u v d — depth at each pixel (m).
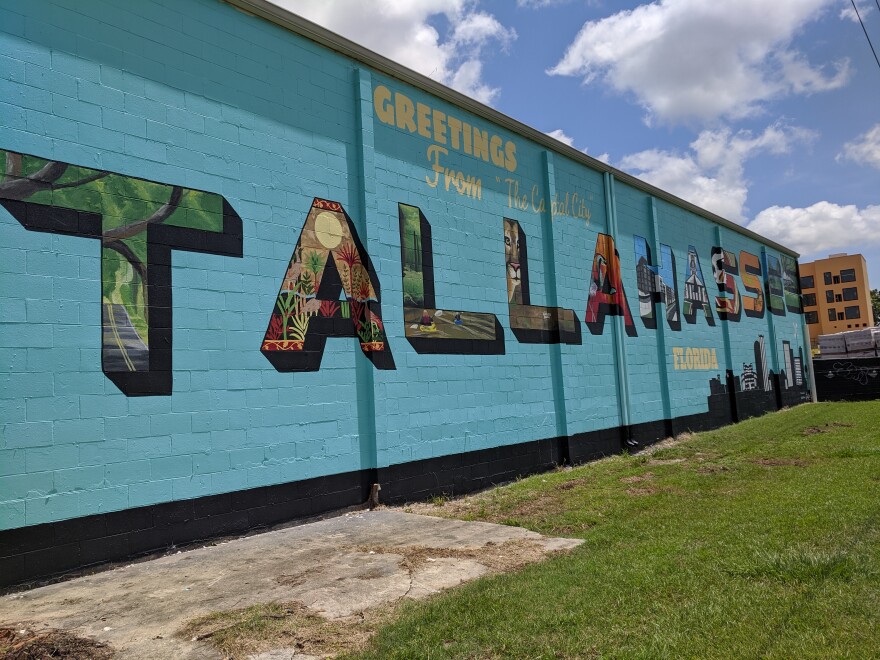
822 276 75.44
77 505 6.35
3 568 5.82
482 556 6.39
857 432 14.94
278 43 8.76
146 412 6.95
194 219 7.58
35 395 6.18
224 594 5.44
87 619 4.99
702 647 3.88
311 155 8.99
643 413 16.09
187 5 7.78
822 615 4.26
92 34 6.89
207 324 7.58
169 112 7.48
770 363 24.88
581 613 4.55
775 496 8.20
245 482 7.76
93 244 6.70
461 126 11.66
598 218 15.39
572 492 9.78
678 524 7.16
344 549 6.86
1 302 6.04
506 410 11.84
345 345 9.12
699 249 20.67
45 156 6.44
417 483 9.87
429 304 10.51
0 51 6.21
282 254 8.46
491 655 4.00
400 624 4.48
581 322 14.14
